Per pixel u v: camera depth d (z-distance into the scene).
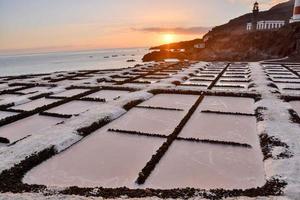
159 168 8.62
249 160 9.07
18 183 7.81
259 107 14.42
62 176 8.38
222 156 9.35
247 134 11.30
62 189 7.32
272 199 6.58
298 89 19.42
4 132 12.33
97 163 9.13
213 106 15.49
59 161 9.35
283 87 20.47
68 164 9.12
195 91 18.64
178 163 8.92
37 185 7.62
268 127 11.39
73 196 6.93
